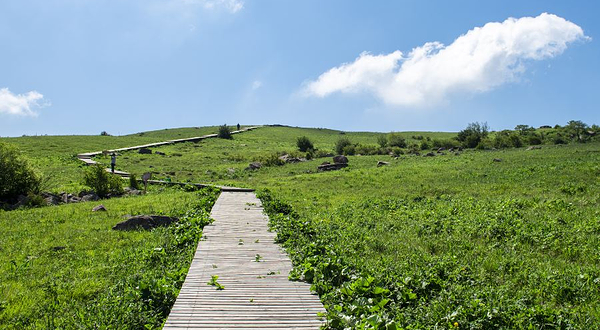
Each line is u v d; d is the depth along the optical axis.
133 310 7.89
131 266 11.30
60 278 10.59
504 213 17.33
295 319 7.35
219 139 86.25
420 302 8.49
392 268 10.61
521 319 7.39
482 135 78.25
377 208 21.28
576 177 27.45
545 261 11.44
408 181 31.88
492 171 33.25
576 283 9.30
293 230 14.80
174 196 26.66
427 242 13.87
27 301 9.04
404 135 111.44
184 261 11.38
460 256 12.18
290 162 54.28
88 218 18.78
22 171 25.45
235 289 8.91
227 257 11.59
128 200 24.94
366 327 6.58
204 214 18.12
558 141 67.81
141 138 81.81
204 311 7.66
